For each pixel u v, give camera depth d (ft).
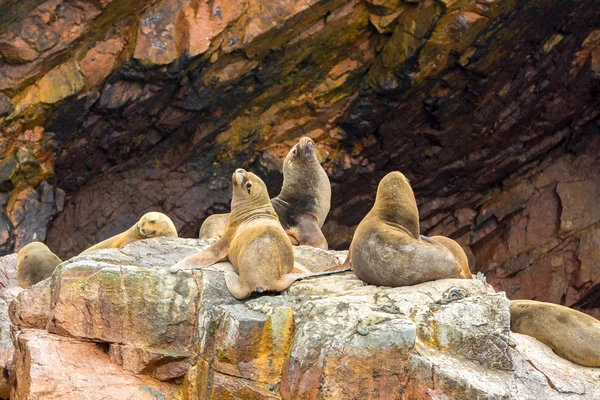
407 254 94.99
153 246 111.24
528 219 249.75
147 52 192.95
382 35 209.77
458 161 241.76
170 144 219.61
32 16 183.42
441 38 205.05
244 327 90.48
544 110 237.66
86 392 92.68
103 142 208.33
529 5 204.95
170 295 97.55
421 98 220.64
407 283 95.76
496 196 254.06
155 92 201.46
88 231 214.48
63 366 95.25
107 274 98.43
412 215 101.60
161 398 94.12
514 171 252.83
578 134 248.73
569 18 214.48
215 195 224.94
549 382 88.38
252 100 214.48
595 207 246.27
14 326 104.94
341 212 242.37
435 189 249.34
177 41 195.42
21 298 105.09
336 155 229.25
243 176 105.19
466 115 228.43
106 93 197.26
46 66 188.96
